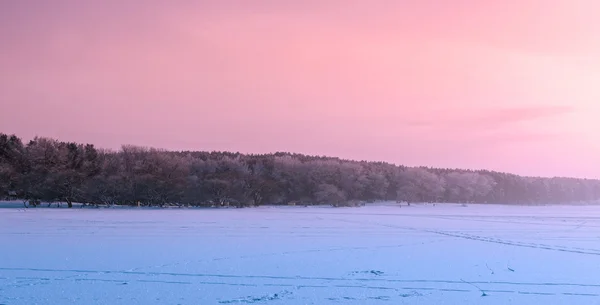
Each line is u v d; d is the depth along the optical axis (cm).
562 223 6425
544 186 19125
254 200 12562
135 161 11344
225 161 13050
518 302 1831
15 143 10994
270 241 3669
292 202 13688
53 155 10488
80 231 4362
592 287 2086
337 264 2612
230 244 3456
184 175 11581
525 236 4350
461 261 2761
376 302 1800
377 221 6450
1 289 1944
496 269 2508
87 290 1941
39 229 4541
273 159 14638
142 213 7875
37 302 1755
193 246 3319
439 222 6372
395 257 2892
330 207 12581
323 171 14012
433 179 15588
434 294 1934
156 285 2044
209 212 8656
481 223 6262
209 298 1836
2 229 4512
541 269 2517
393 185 15800
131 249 3136
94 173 10806
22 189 9938
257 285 2064
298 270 2419
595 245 3616
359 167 14950
